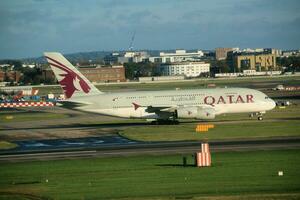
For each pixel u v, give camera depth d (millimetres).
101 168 116750
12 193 94438
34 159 134125
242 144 145125
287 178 98000
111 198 87625
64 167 120062
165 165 117250
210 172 106688
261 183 94438
